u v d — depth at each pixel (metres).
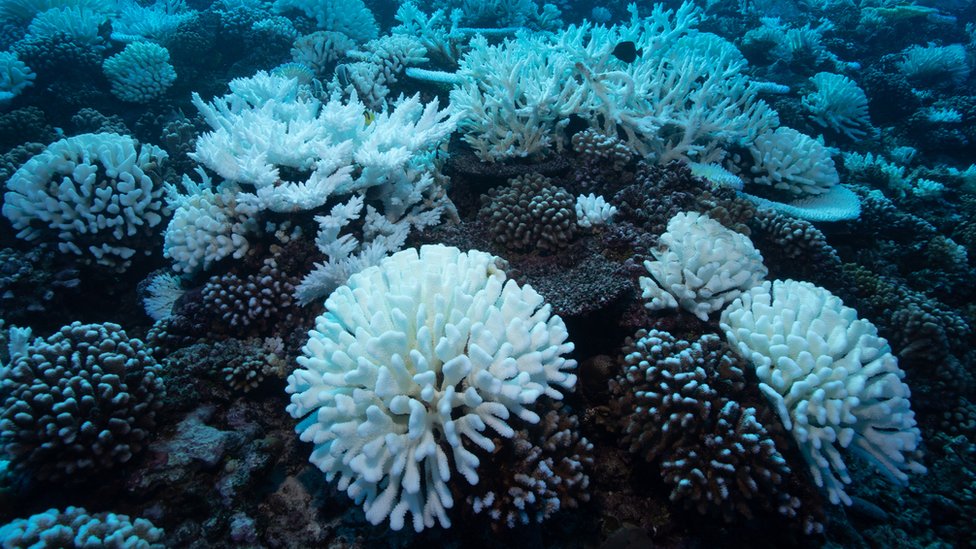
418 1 13.01
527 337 2.57
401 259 3.15
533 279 4.07
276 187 4.18
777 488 2.68
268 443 3.36
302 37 9.21
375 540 2.95
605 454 3.43
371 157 4.20
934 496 3.87
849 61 12.45
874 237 6.42
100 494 2.86
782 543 3.06
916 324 4.65
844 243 6.40
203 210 4.22
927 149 9.41
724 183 5.47
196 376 3.61
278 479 3.32
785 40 11.31
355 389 2.27
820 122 8.84
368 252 4.08
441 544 2.89
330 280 3.90
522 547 2.77
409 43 8.16
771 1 15.81
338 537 3.00
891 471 2.79
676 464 2.73
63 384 2.84
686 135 6.16
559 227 4.34
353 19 10.57
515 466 2.55
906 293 5.17
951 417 4.46
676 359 2.94
